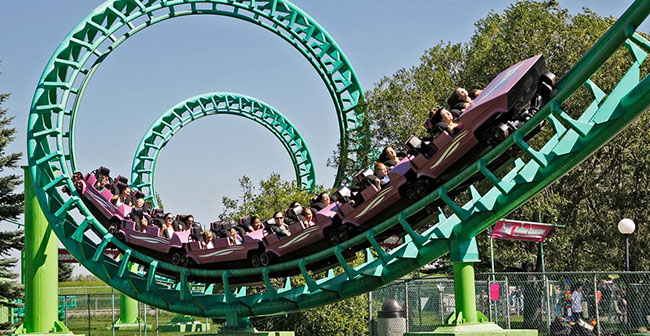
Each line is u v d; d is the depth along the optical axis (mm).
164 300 22625
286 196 35750
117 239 23469
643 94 12859
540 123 15211
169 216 24094
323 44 41938
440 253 17031
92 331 41531
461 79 45812
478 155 15469
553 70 41188
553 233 40875
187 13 35062
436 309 32031
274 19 39438
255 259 20438
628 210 42812
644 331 24469
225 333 21266
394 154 18781
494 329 16703
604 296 28578
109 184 24875
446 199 15773
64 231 24156
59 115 24812
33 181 24422
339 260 18188
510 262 41562
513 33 42719
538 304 31125
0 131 45344
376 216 17547
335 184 43594
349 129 43031
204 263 21547
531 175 15305
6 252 43312
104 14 27672
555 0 44281
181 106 48750
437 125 15938
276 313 20781
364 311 28938
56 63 25266
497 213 15680
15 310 46719
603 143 13773
